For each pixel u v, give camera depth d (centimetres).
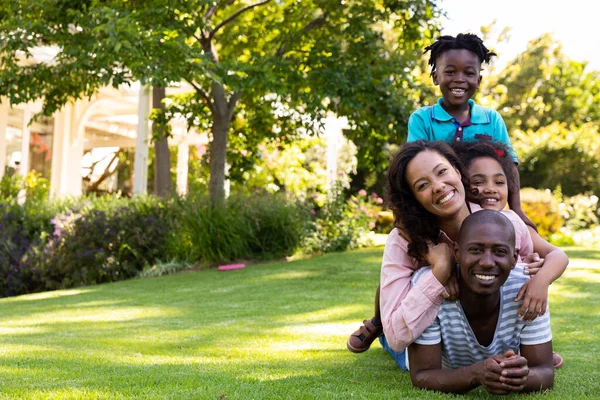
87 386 219
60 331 399
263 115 1023
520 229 234
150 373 245
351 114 954
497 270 197
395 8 912
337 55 881
